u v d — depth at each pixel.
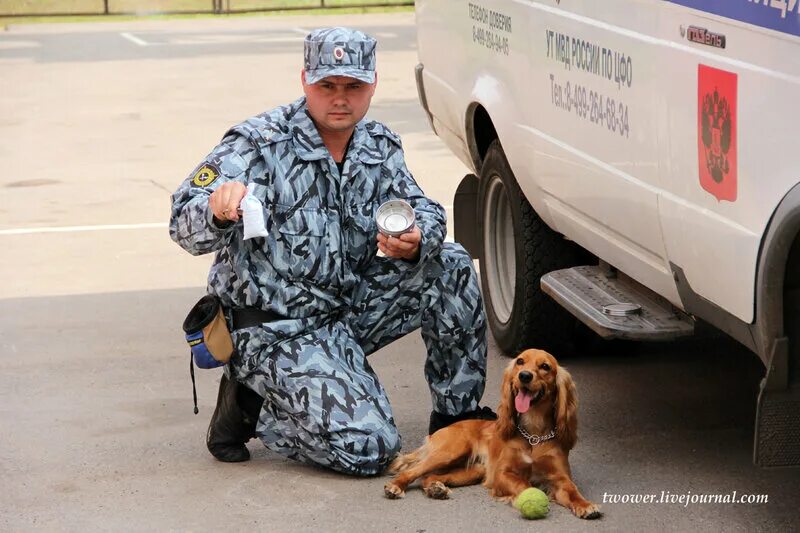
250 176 5.82
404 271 6.14
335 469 5.85
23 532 5.39
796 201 4.37
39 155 16.34
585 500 5.44
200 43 30.17
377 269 6.16
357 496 5.67
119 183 14.45
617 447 6.31
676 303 5.70
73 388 7.52
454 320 6.15
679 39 5.20
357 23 34.62
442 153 16.02
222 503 5.65
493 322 8.30
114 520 5.49
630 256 6.07
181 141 17.22
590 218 6.45
